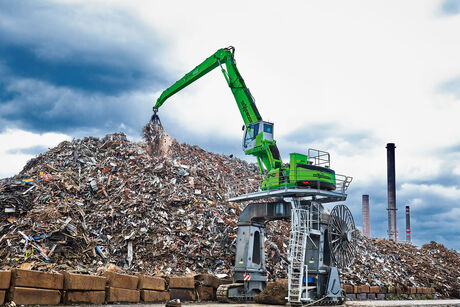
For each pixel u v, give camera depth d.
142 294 24.77
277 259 36.41
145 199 35.06
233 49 33.34
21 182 33.16
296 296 26.09
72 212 31.19
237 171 49.34
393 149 106.31
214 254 32.94
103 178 36.66
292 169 28.50
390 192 104.81
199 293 28.73
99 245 30.02
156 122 41.75
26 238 27.08
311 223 27.55
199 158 47.38
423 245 66.88
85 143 41.94
